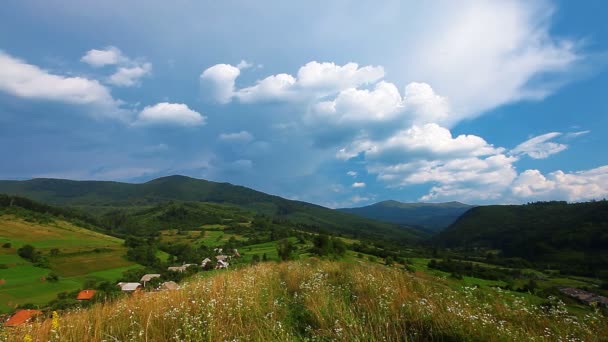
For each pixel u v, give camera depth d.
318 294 7.47
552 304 6.48
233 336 5.48
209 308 6.60
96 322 6.52
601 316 5.67
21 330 6.31
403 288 7.53
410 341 5.07
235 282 9.41
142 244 116.44
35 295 53.81
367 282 8.34
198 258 92.75
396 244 132.62
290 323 6.25
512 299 7.19
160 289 10.30
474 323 5.34
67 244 101.25
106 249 102.38
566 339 5.05
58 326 6.25
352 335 5.09
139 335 5.46
